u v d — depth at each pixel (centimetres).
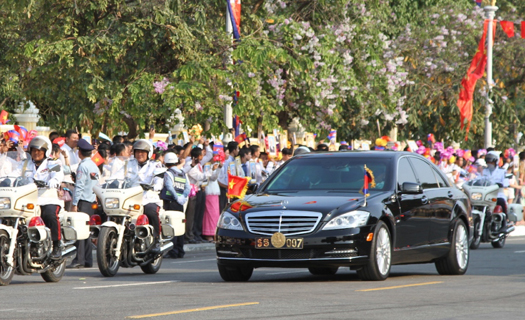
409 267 4269
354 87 7819
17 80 7950
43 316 2314
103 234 3669
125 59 6775
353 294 2867
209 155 5775
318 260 3180
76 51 6469
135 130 7312
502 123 10744
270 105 7338
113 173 3941
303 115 7994
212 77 6681
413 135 10444
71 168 4447
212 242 5847
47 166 3516
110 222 3712
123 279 3572
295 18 7788
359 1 8038
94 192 3791
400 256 3456
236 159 5850
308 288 3073
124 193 3725
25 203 3334
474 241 5675
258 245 3206
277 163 6366
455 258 3788
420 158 3847
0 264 3259
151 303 2617
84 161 4141
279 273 3853
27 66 7538
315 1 7781
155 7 6550
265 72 7225
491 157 6056
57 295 2886
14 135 3847
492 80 9806
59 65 6391
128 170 3912
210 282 3372
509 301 2711
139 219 3784
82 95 6825
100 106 6769
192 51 6612
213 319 2248
